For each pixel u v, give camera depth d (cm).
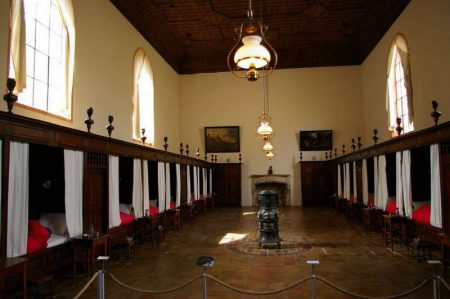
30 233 681
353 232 1238
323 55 2262
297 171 2278
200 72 2380
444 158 764
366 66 2100
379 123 1850
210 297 601
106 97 1261
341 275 719
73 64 1052
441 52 1114
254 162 2311
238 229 1349
